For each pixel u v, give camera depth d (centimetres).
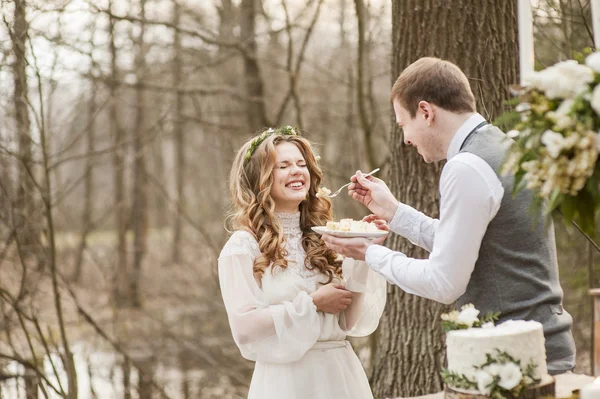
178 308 1055
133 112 1184
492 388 210
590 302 590
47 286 828
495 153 242
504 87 371
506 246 243
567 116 204
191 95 911
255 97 826
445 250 236
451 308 381
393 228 289
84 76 736
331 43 918
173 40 918
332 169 821
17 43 534
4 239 625
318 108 916
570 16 438
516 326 221
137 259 1309
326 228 274
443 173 243
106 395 736
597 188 212
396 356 396
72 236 1431
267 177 296
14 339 717
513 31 377
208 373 838
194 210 1469
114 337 920
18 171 620
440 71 252
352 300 300
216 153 1238
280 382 281
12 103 610
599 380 217
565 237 621
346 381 287
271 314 274
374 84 855
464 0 370
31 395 573
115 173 1395
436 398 262
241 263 285
